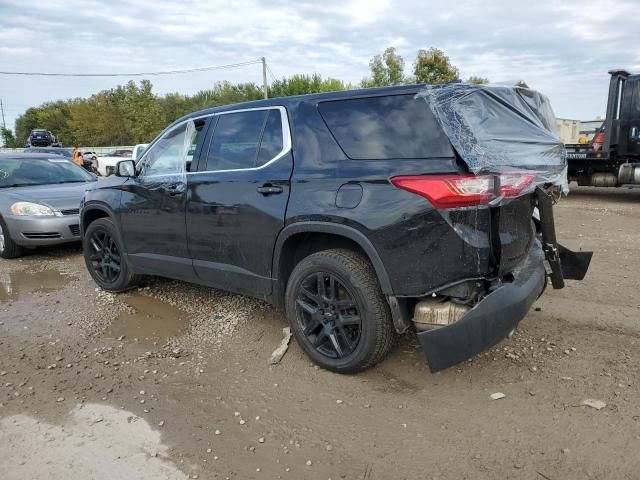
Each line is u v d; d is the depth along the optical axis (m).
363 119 3.32
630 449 2.69
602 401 3.11
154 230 4.68
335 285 3.46
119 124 57.19
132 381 3.59
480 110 3.22
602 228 8.45
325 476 2.60
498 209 3.00
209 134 4.25
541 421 2.96
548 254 3.50
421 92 3.11
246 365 3.77
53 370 3.77
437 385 3.39
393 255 3.08
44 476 2.64
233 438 2.93
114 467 2.70
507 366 3.58
